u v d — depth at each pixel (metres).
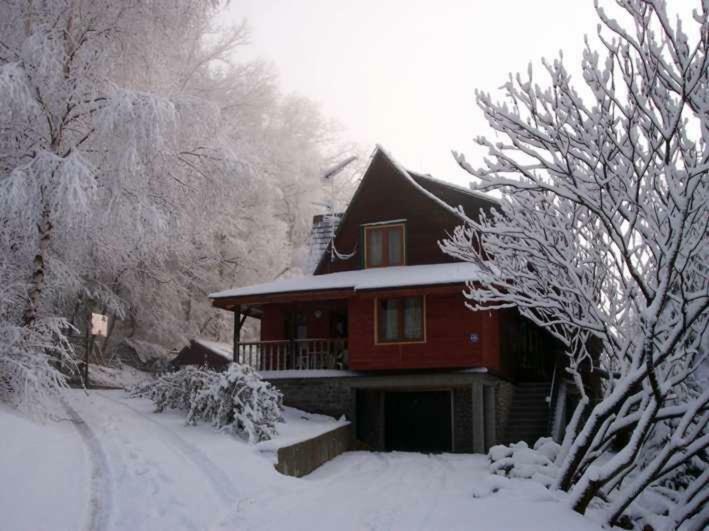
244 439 14.03
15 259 14.77
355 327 20.50
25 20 14.92
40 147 14.72
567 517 8.95
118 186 14.80
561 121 8.97
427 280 19.14
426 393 22.03
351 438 19.97
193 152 16.92
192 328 35.75
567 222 10.73
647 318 8.60
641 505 10.99
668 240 8.61
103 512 8.14
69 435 11.86
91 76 15.22
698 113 8.37
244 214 35.75
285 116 45.91
